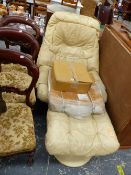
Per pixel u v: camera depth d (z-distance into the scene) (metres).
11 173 1.58
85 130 1.63
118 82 1.86
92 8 3.41
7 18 1.94
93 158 1.85
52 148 1.49
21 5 3.55
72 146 1.52
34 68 1.31
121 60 1.85
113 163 1.85
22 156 1.71
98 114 1.78
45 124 2.05
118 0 5.98
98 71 2.26
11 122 1.39
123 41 1.96
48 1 3.77
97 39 2.20
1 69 1.77
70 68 1.94
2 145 1.28
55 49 2.11
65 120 1.66
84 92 1.84
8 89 1.41
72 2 3.65
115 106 1.87
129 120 1.72
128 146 2.00
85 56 2.17
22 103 1.58
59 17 2.05
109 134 1.65
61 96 1.74
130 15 5.87
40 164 1.70
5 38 1.74
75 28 2.07
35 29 2.00
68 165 1.73
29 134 1.37
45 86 1.86
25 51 1.98
